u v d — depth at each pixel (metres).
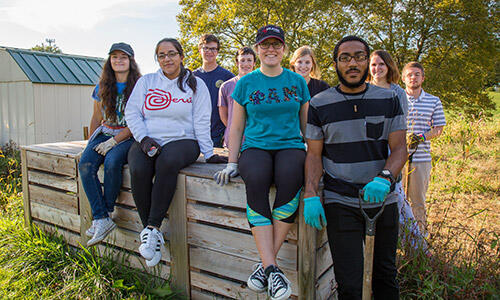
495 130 8.59
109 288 2.98
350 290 2.04
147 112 2.89
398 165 1.95
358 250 2.07
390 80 3.31
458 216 4.21
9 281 3.15
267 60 2.30
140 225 3.11
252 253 2.51
